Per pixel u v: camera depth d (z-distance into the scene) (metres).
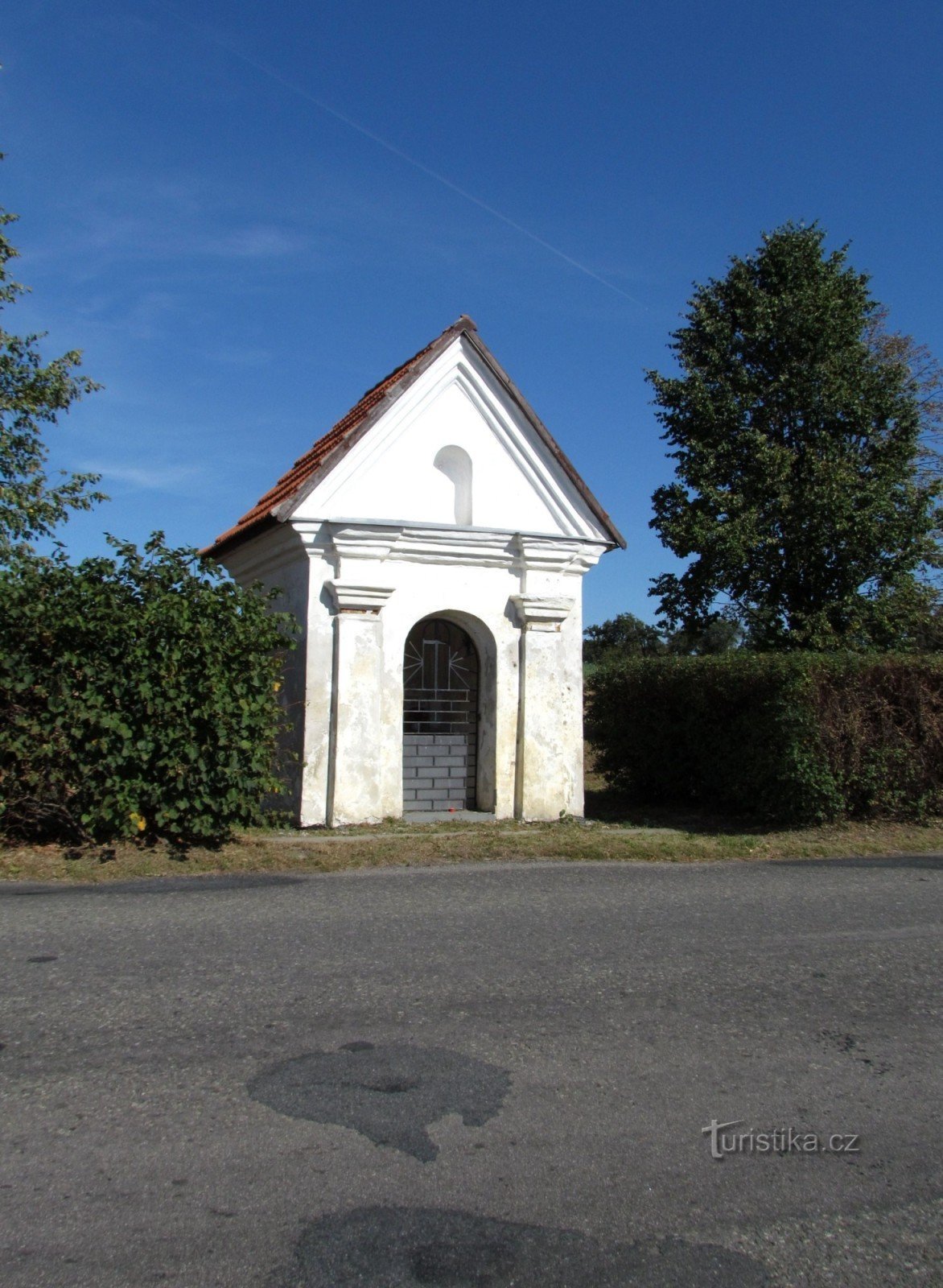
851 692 11.68
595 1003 5.58
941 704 12.02
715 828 11.98
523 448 12.20
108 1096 4.31
